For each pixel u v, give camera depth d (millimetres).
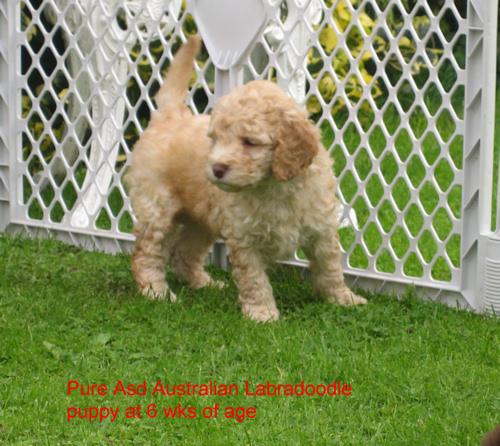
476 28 4914
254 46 5863
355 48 9305
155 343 4660
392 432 3592
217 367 4348
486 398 3910
